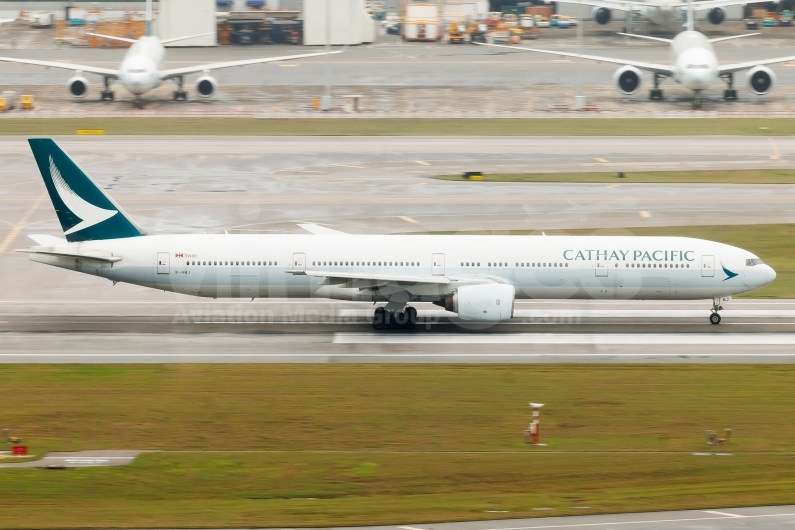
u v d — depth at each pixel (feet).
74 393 637.71
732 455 548.72
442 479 517.55
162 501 488.85
